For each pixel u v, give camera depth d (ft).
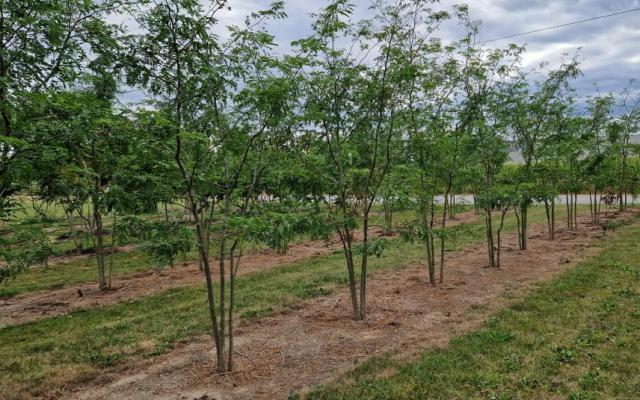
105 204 12.62
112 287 27.12
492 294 21.88
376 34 17.24
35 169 13.16
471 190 42.04
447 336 16.49
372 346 16.01
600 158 40.06
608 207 59.21
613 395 11.59
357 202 20.38
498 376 12.92
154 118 11.25
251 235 12.25
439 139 21.48
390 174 21.03
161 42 11.60
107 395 13.19
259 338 17.22
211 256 35.83
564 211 60.59
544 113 29.96
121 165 13.66
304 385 13.23
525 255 31.27
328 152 18.48
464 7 23.35
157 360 15.58
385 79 17.42
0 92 12.87
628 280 21.91
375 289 23.75
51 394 13.42
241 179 15.69
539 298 20.31
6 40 13.82
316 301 22.07
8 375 14.76
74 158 13.75
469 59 24.59
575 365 13.35
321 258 33.45
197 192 13.79
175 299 23.72
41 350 17.10
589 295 20.03
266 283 26.02
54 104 11.50
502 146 27.78
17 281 29.48
